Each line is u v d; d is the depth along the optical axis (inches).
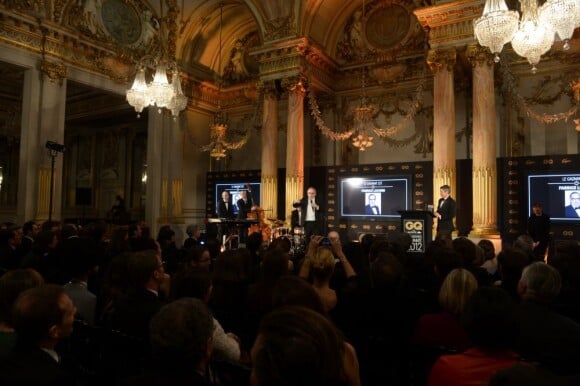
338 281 196.5
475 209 438.6
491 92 439.8
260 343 48.8
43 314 83.2
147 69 636.1
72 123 826.8
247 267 159.8
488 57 440.8
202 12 683.4
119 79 607.8
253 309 133.5
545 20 267.1
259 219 519.8
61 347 126.6
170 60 634.8
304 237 474.0
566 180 458.3
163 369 68.9
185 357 68.5
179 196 685.9
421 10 465.1
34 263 208.2
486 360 79.6
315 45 579.8
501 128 536.1
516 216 479.5
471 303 83.4
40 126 519.5
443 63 461.1
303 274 151.6
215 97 750.5
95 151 867.4
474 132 443.2
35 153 517.7
